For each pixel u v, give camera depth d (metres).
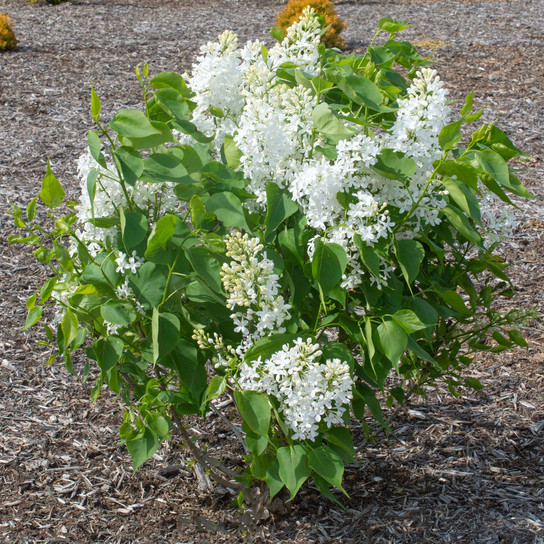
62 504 2.87
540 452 3.10
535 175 6.37
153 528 2.71
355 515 2.70
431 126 2.04
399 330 1.96
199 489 2.91
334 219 2.12
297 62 2.54
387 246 2.07
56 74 9.68
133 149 2.01
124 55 10.80
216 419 3.37
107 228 2.30
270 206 2.08
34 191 6.18
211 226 2.44
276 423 2.27
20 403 3.56
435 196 2.13
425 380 2.77
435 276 2.50
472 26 12.75
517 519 2.65
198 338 2.07
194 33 12.44
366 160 1.98
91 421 3.42
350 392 2.00
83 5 15.23
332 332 3.83
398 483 2.90
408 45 2.65
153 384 2.21
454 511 2.71
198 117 2.49
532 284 4.64
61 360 3.95
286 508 2.73
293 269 2.25
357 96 2.12
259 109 2.08
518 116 7.88
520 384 3.59
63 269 2.12
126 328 2.26
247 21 13.62
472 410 3.41
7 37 10.83
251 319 2.03
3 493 2.93
